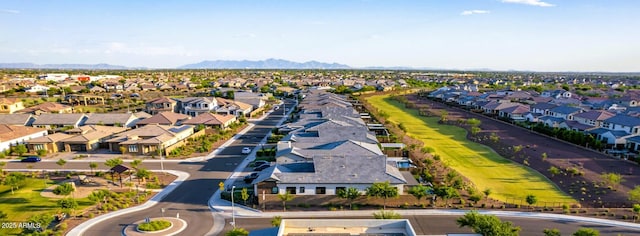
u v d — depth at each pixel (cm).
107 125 9225
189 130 8562
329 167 4819
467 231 3925
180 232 3891
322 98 13225
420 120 11325
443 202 4666
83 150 7469
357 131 6975
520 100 14812
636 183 5400
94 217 4247
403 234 2838
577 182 5478
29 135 7900
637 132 8012
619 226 4050
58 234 3781
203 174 5856
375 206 4578
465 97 14950
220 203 4678
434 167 6106
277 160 5603
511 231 3131
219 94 16562
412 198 4600
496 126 10325
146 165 6400
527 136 8900
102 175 5731
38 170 6119
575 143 7906
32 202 4641
